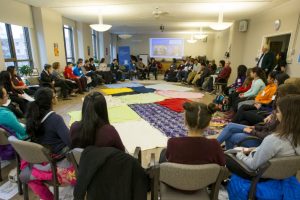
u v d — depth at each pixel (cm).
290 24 483
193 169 112
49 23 610
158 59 1395
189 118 131
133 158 113
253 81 385
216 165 115
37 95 161
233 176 151
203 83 716
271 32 575
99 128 128
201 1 488
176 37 1353
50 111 163
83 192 109
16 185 199
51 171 154
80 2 507
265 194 132
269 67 502
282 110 126
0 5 453
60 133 160
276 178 131
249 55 730
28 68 515
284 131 125
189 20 766
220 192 181
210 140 125
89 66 778
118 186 109
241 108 312
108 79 855
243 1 489
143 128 339
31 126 158
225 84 612
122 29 1110
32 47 581
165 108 459
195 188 124
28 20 554
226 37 988
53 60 638
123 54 1145
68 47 799
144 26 973
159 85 812
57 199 159
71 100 551
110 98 537
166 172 117
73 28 809
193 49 1358
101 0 486
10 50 509
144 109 448
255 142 198
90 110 128
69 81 595
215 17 697
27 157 150
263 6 540
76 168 136
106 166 107
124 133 318
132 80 998
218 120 379
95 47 1078
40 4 536
